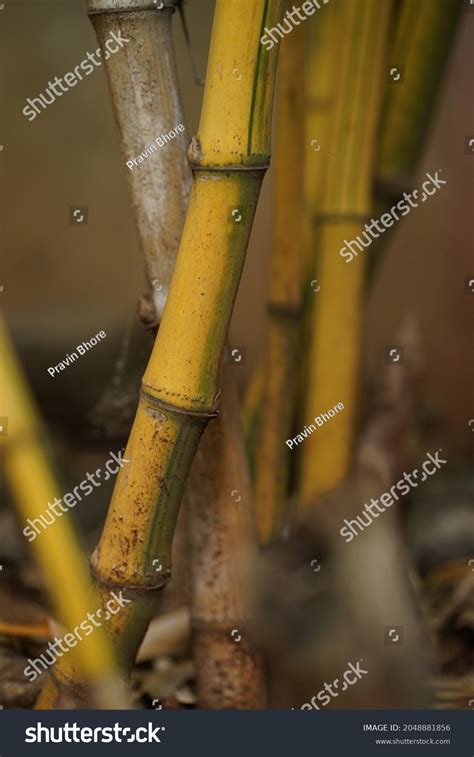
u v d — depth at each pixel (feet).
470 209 8.96
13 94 9.32
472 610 5.67
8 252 9.03
